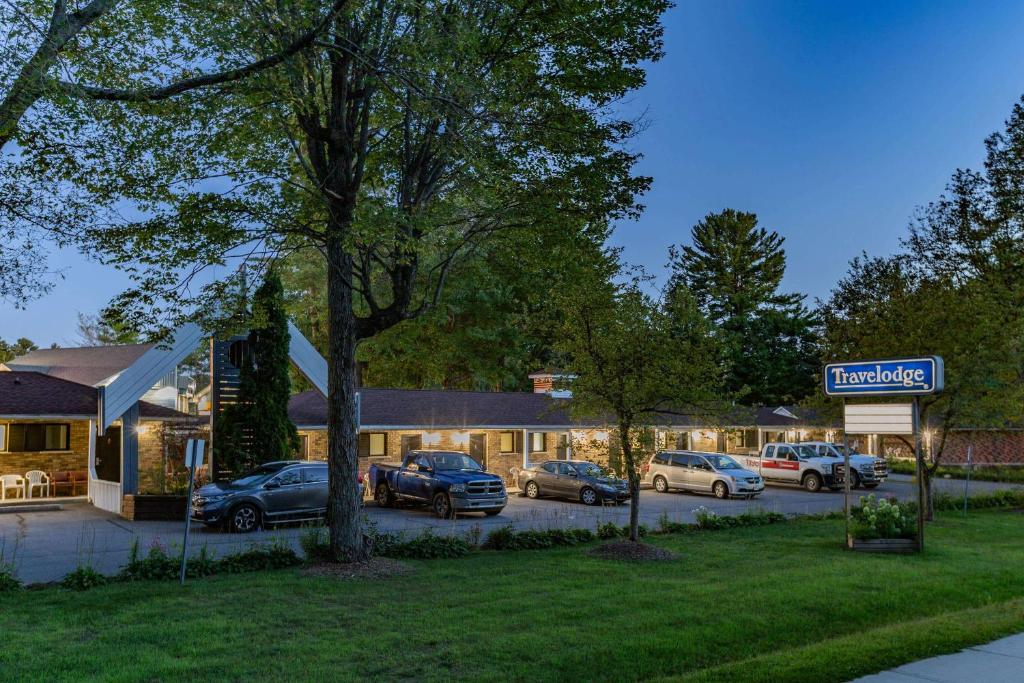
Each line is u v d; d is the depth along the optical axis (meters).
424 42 12.16
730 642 8.98
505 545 16.38
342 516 13.82
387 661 8.04
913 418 16.12
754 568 13.76
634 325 15.59
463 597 11.17
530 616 9.97
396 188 15.47
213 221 12.91
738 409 16.19
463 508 22.80
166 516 22.23
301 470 21.38
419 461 25.09
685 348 15.59
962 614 10.12
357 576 12.77
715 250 68.06
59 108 10.30
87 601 10.91
